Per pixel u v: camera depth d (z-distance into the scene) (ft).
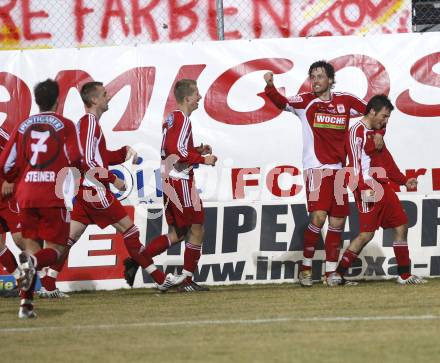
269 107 115.55
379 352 64.34
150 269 102.89
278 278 113.91
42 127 87.15
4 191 100.22
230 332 74.38
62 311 90.38
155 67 116.37
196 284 107.45
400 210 107.14
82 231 101.50
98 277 112.57
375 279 114.21
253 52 116.37
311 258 107.65
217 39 120.37
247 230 114.21
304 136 107.65
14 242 108.58
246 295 100.37
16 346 70.08
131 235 101.65
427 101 116.16
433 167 115.75
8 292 106.83
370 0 120.57
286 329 75.10
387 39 116.67
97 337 73.41
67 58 116.47
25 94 116.37
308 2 120.67
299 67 116.37
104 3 120.37
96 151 98.58
